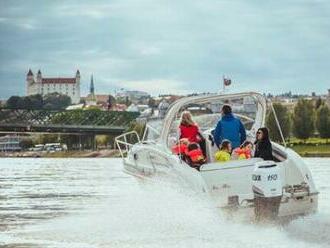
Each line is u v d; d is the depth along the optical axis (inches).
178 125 775.7
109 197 1096.8
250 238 567.8
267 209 619.5
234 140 743.7
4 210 898.1
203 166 678.5
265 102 800.3
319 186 1299.2
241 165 682.2
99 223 709.9
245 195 666.8
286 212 651.5
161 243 569.3
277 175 619.8
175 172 690.8
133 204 848.3
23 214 842.2
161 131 748.6
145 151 769.6
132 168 816.9
